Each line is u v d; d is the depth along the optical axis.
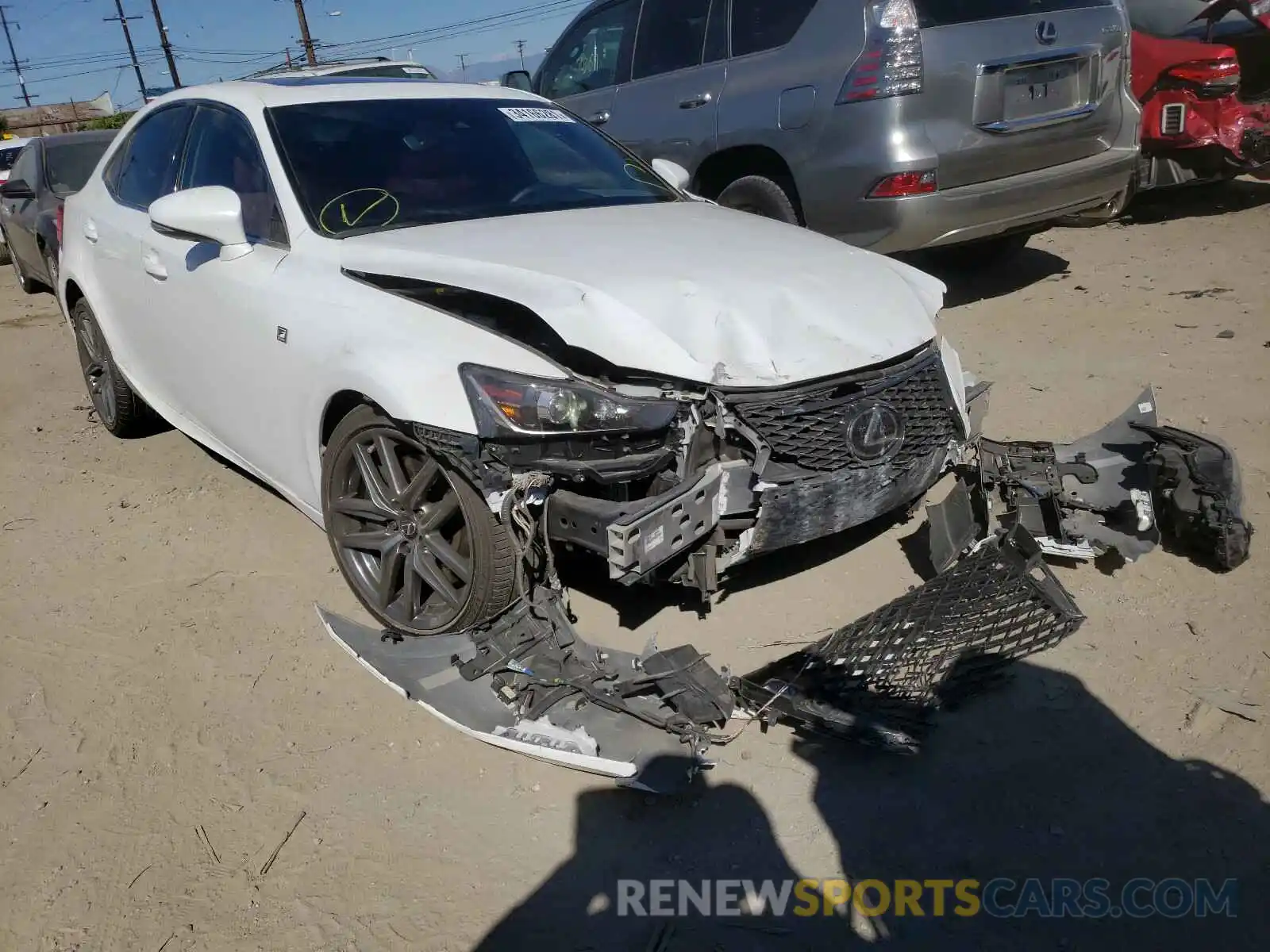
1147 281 6.57
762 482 2.75
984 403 3.46
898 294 3.16
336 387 3.03
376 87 4.08
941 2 5.39
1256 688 2.79
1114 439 3.61
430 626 3.05
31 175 8.90
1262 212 8.09
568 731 2.59
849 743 2.66
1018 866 2.29
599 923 2.21
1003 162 5.66
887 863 2.32
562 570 3.49
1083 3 5.88
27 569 3.92
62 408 5.96
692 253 3.12
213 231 3.45
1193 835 2.34
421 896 2.30
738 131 6.12
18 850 2.50
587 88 7.43
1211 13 7.59
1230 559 3.26
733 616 3.29
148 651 3.31
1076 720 2.72
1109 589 3.30
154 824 2.55
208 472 4.76
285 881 2.36
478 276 2.91
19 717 3.00
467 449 2.66
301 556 3.87
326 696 3.02
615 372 2.73
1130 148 6.23
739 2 6.11
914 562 3.54
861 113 5.44
